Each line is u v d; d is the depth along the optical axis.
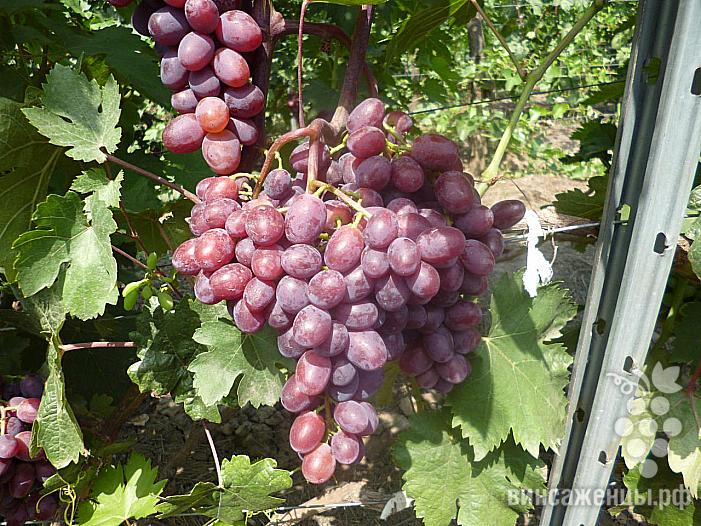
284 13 1.04
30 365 0.74
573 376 0.53
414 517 0.88
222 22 0.44
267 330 0.50
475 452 0.52
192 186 0.79
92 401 0.70
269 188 0.44
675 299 0.70
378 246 0.39
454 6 0.61
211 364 0.49
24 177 0.52
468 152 2.36
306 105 0.79
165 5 0.45
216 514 0.56
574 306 0.53
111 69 0.70
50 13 0.82
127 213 0.62
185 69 0.46
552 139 2.51
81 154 0.48
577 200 0.63
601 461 0.53
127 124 0.77
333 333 0.40
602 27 2.54
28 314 0.57
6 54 0.69
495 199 2.07
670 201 0.44
